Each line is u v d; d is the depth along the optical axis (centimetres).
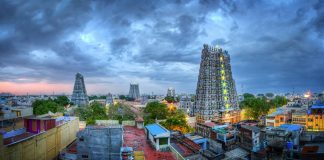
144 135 8100
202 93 15138
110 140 4953
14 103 16975
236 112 16362
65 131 7638
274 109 17600
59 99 19575
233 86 16938
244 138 8288
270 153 7406
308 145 5875
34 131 6222
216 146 8100
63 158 5697
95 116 12506
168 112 14925
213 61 15388
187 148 7019
